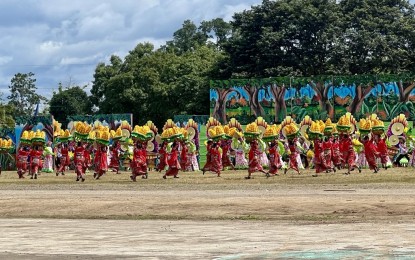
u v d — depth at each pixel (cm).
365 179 3791
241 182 3856
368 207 2383
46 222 2358
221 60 7656
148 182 4062
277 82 5591
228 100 5703
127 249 1658
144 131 4341
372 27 7444
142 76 8256
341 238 1748
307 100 5528
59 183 4188
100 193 3334
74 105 10000
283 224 2111
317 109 5506
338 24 7412
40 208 2731
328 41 7325
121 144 5741
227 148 5078
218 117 5712
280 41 7319
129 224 2228
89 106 9431
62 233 2028
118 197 3036
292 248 1602
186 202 2688
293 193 3014
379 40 7231
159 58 8481
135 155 4309
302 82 5534
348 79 5444
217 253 1555
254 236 1841
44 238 1922
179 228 2075
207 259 1468
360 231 1878
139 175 4419
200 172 5078
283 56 7325
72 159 6025
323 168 4384
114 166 5222
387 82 5362
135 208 2602
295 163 4525
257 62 7294
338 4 7738
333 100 5475
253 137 4278
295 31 7338
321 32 7344
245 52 7444
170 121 5225
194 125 5584
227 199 2744
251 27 7531
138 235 1931
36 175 4816
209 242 1747
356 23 7544
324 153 4394
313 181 3778
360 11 7525
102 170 4622
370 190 3081
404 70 7162
